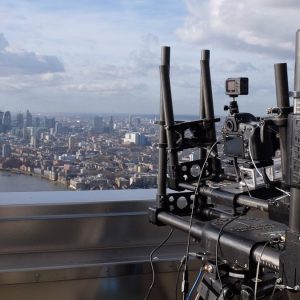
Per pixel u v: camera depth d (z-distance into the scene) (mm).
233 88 1099
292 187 770
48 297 1354
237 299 1066
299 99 756
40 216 1421
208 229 1012
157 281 1452
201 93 1288
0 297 1313
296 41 760
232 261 927
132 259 1429
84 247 1458
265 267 883
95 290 1392
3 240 1390
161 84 1228
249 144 1000
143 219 1496
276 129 967
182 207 1305
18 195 1507
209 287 1078
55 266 1345
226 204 1107
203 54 1274
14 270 1305
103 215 1461
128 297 1426
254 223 1019
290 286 773
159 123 1268
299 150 747
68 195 1521
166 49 1215
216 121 1260
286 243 782
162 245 1506
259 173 1064
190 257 1418
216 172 1265
